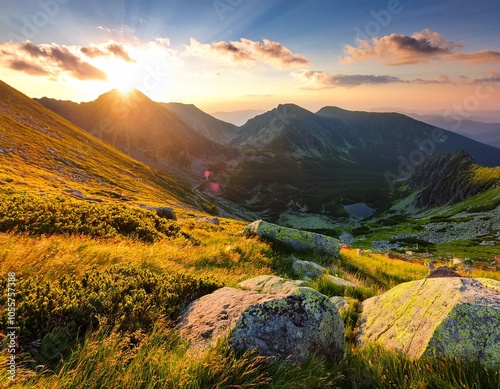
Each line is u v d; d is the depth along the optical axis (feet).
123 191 323.98
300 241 68.13
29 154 308.81
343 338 18.90
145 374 13.65
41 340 15.88
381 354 17.03
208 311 20.25
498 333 15.71
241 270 42.68
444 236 520.42
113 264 30.37
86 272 24.57
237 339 16.76
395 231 602.03
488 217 552.41
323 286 36.32
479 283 20.44
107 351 14.60
